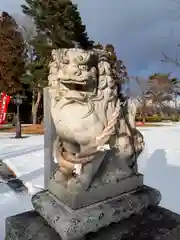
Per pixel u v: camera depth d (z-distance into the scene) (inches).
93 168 53.4
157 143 256.2
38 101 616.4
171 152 204.7
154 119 721.6
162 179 136.7
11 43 565.0
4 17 567.2
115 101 59.9
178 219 55.5
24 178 142.1
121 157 60.0
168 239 49.2
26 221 54.9
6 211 102.7
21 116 759.7
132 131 63.9
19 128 358.0
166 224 53.1
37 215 57.9
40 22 307.6
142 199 58.8
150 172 150.2
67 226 46.6
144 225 52.7
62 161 55.6
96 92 56.7
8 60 572.4
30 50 563.8
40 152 222.1
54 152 60.4
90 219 49.2
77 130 52.2
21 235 49.2
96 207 52.5
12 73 583.8
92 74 53.8
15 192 125.0
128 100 65.6
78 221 47.8
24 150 236.2
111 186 56.6
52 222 50.6
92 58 54.1
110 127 54.0
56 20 256.7
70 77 50.9
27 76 469.1
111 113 57.9
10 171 167.8
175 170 153.4
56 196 56.8
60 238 47.7
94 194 53.4
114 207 53.6
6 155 213.9
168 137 314.3
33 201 60.3
